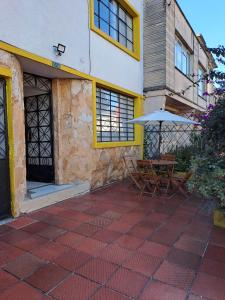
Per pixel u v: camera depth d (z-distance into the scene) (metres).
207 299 2.19
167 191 5.80
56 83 5.56
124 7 7.58
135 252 3.03
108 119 7.07
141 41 8.47
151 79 8.68
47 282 2.42
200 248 3.14
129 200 5.29
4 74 3.79
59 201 5.07
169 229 3.74
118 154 7.18
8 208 4.06
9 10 3.85
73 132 5.64
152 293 2.27
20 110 4.18
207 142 3.93
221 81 4.09
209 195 3.51
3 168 3.94
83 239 3.38
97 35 6.11
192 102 11.70
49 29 4.62
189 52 11.82
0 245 3.18
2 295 2.23
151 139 8.85
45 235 3.49
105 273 2.57
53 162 5.75
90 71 5.86
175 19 9.31
